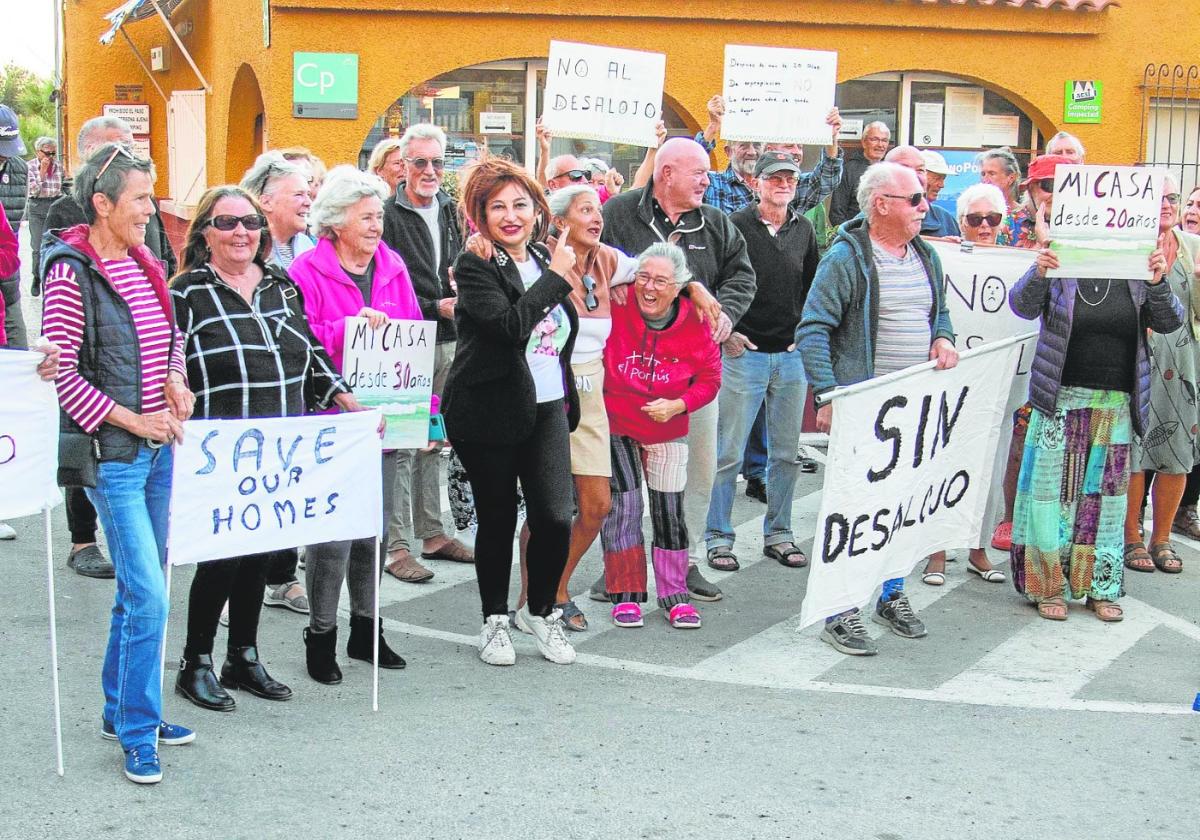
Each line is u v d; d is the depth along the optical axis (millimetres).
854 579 6109
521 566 6473
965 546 6676
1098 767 4934
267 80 12961
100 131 6535
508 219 5512
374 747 4910
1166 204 7684
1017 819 4488
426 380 5961
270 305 5105
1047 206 7477
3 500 4320
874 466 6105
